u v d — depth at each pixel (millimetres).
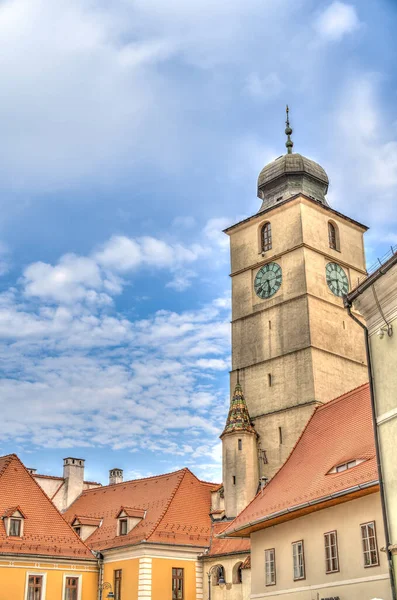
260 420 74750
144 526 70062
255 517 47375
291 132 90000
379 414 34781
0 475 69688
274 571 46438
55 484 85000
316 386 71938
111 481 92938
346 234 84312
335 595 40094
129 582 66250
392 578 32688
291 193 83625
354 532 39500
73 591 67062
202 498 74375
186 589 66812
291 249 78812
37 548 65875
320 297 77188
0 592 62688
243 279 83312
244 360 79312
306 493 43500
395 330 34312
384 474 33969
